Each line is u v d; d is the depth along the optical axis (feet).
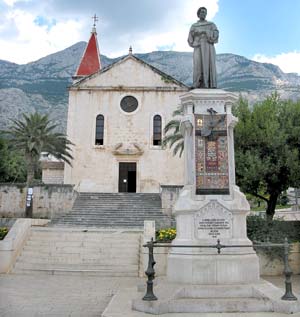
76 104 123.24
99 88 123.75
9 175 124.98
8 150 111.34
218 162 31.40
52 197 95.35
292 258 49.37
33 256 52.37
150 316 23.47
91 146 120.98
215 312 24.13
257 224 51.49
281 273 48.65
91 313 27.07
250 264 28.63
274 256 48.62
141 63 125.39
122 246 54.19
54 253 52.90
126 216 89.30
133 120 122.72
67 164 119.55
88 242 55.47
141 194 104.99
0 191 97.09
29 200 93.76
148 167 120.16
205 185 30.83
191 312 24.14
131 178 122.01
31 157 100.42
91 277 45.50
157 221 84.48
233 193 30.63
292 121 61.21
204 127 32.07
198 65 34.73
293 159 56.80
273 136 57.67
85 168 119.85
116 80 124.57
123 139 121.80
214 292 25.93
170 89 123.44
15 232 52.49
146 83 124.47
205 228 29.58
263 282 28.50
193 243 29.07
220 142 31.83
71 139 120.98
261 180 59.31
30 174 99.04
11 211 96.27
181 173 119.75
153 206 96.48
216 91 32.94
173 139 96.99
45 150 101.65
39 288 37.58
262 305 24.36
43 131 100.12
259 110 62.59
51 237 57.06
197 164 31.35
